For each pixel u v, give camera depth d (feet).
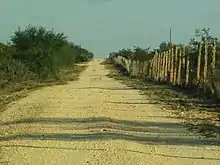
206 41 86.63
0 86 105.81
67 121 54.70
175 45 125.49
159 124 52.65
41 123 53.42
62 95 91.15
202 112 63.87
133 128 49.78
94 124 52.19
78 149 38.86
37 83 130.52
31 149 38.91
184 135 45.85
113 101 78.79
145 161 34.78
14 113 63.62
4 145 40.63
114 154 36.94
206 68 85.46
